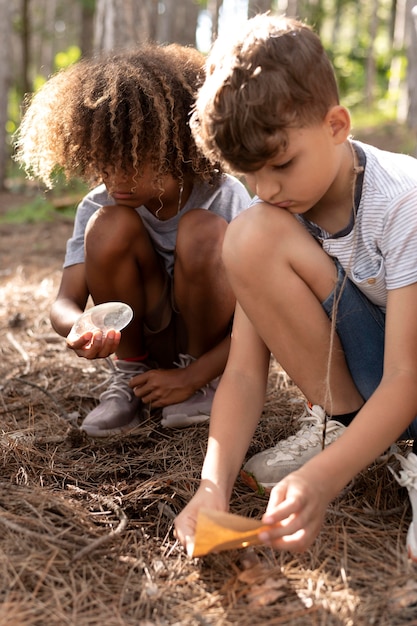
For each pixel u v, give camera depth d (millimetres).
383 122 13031
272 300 1582
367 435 1408
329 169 1472
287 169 1438
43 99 1992
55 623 1322
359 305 1627
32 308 3576
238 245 1570
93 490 1814
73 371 2691
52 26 17469
